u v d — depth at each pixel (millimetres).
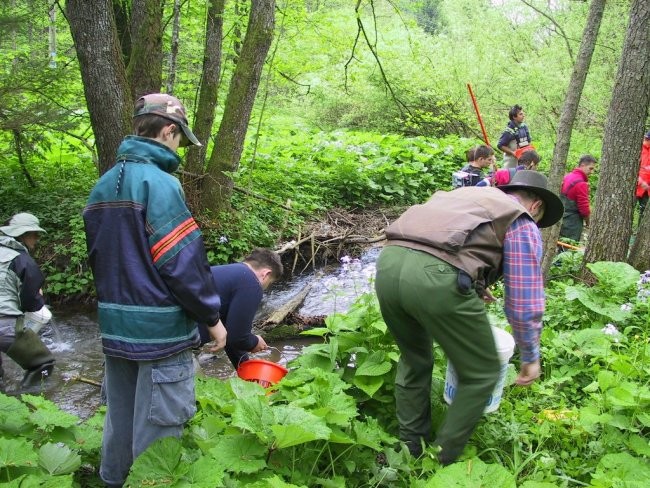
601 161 5438
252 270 3455
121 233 2096
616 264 4656
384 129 17891
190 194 7820
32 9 6875
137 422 2201
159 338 2105
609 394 2877
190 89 9391
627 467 2428
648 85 5164
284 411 2357
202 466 2096
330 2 9898
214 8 7820
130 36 7246
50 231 7289
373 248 8930
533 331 2539
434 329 2465
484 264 2475
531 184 2844
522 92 14461
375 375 3062
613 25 12094
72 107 8234
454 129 17312
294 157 11734
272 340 5699
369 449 2744
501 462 2783
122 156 2176
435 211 2586
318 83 15586
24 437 2412
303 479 2369
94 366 5172
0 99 6586
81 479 2656
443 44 16875
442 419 2996
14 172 8273
